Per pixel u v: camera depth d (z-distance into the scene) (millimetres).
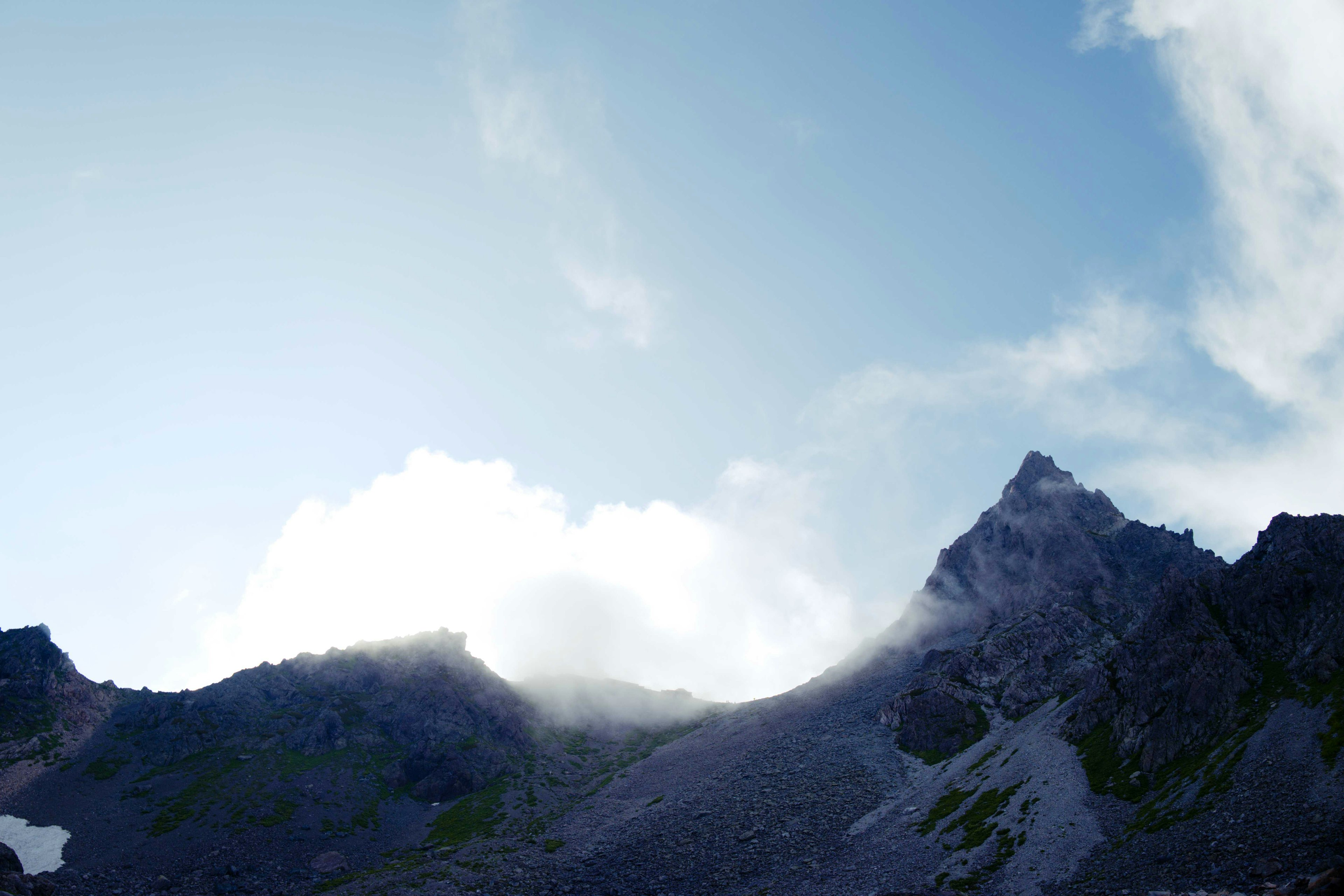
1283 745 100438
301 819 188250
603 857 155875
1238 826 85438
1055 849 103062
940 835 124375
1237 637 135500
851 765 184250
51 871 148375
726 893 124188
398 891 138875
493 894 136375
